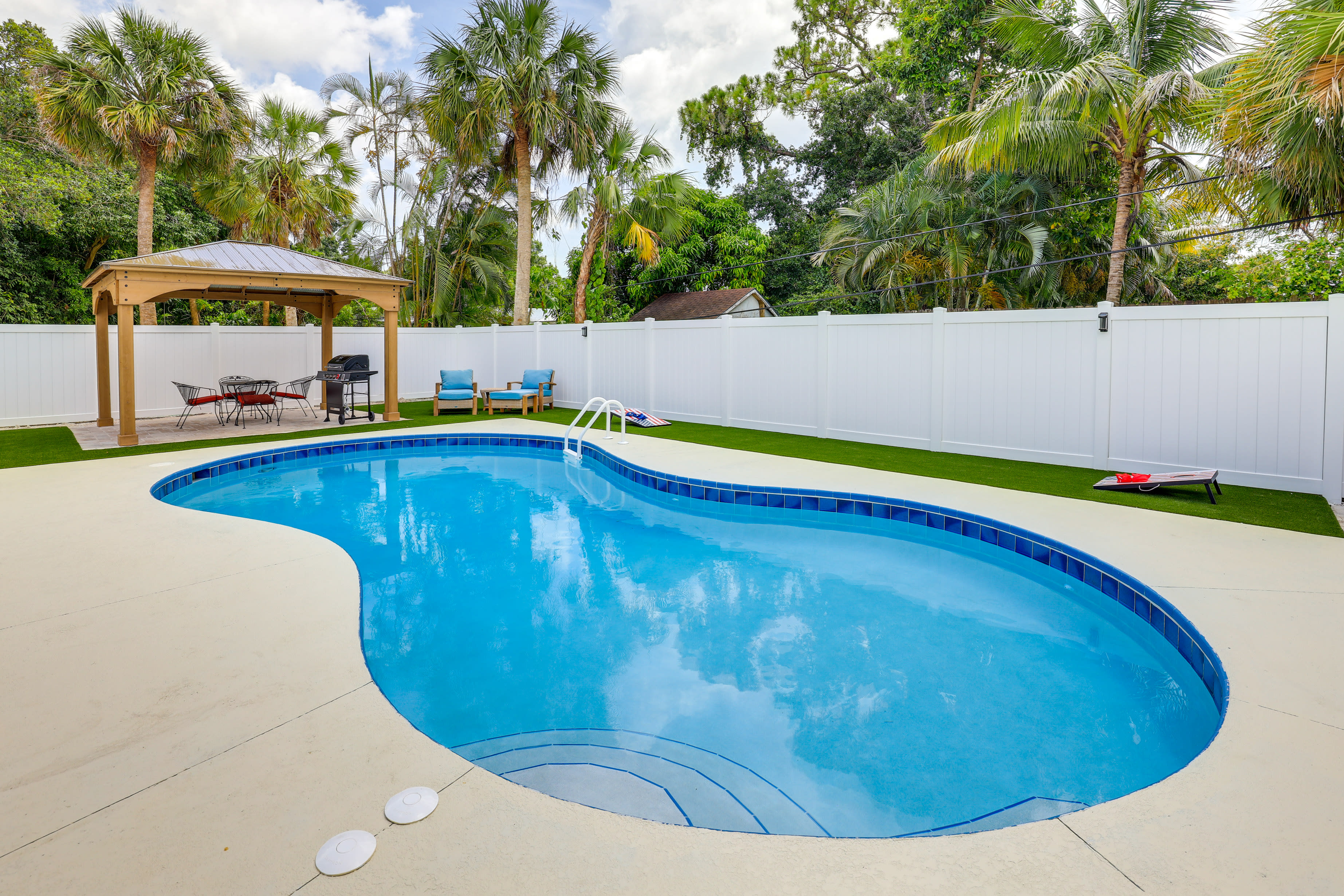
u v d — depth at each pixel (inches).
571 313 979.3
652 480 282.5
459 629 148.1
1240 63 242.1
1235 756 81.2
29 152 676.7
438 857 65.2
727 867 64.3
